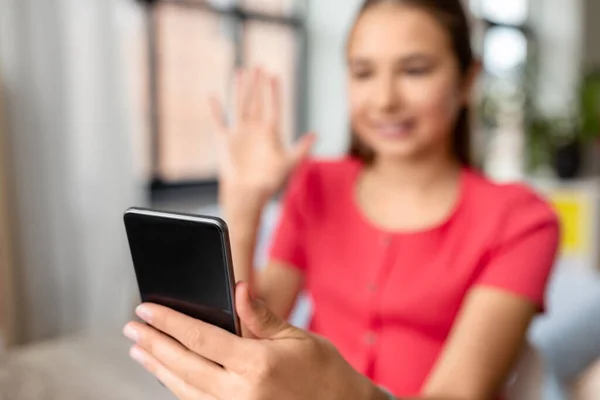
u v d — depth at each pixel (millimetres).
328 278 871
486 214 798
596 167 3371
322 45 2838
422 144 814
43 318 1630
